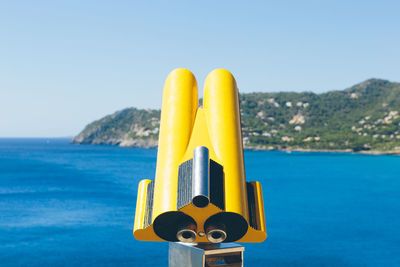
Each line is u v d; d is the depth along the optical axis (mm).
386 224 57094
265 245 43719
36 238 45844
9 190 90812
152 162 189875
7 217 59344
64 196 82250
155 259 37875
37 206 70000
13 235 47281
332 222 58344
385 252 41531
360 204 76375
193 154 7520
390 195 89375
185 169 7543
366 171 150125
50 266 34875
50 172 135875
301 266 36094
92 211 65500
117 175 127875
